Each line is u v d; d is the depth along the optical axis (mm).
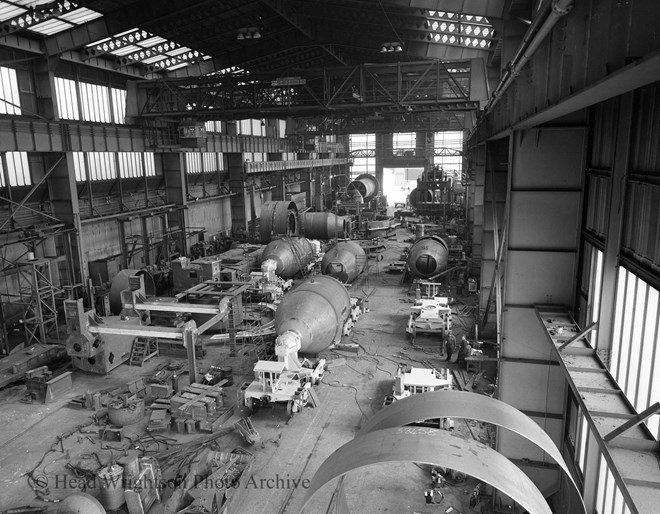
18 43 26375
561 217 12672
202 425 17328
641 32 4996
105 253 35375
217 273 27906
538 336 13273
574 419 12656
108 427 17219
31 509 13203
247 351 24328
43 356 22562
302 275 37000
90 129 30312
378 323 28422
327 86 31109
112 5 26250
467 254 40938
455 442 5020
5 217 27516
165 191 41969
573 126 12172
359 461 4828
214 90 33281
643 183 8734
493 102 17812
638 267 8805
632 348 9141
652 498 5781
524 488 4699
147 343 23547
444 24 27531
